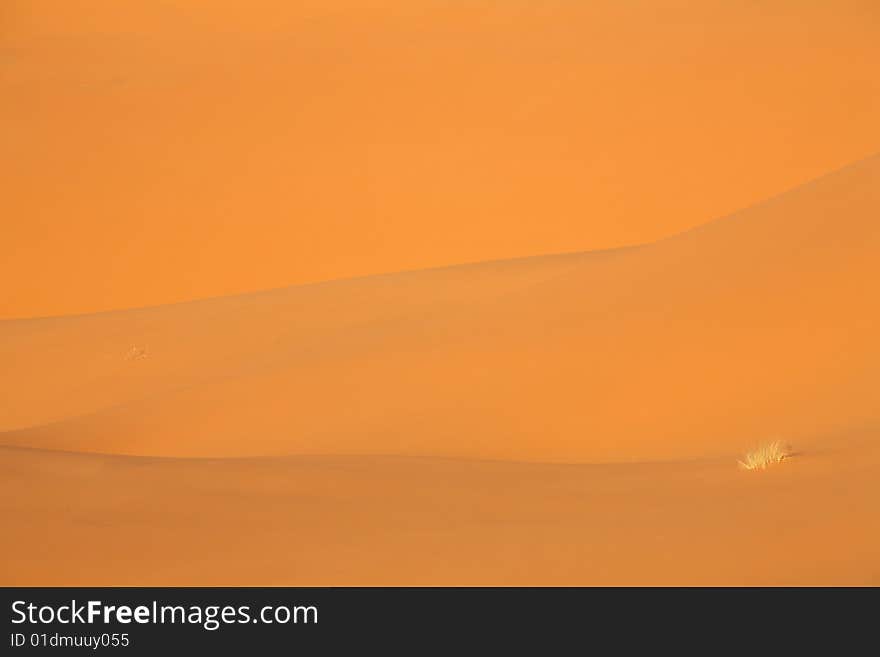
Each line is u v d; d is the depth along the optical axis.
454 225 163.62
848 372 61.88
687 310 75.19
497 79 191.25
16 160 191.25
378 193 172.12
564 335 78.75
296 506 45.81
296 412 78.50
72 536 41.81
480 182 169.88
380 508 44.84
